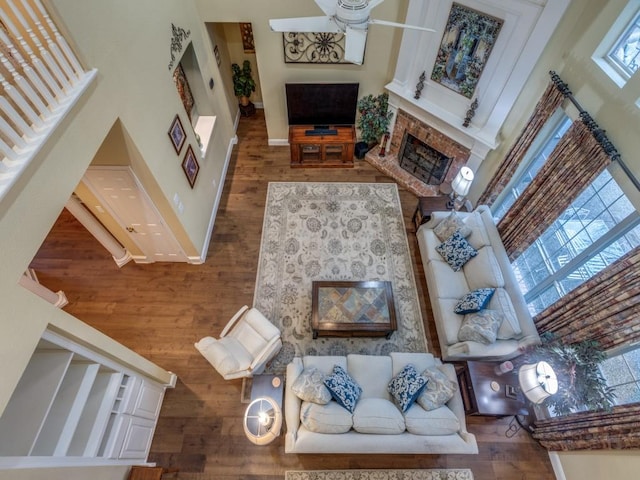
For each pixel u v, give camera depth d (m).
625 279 2.94
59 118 2.33
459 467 3.80
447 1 4.59
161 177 3.95
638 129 2.97
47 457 2.38
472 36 4.58
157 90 3.84
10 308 2.01
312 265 5.30
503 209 5.34
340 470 3.73
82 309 4.75
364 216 5.91
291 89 6.02
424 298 5.01
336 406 3.32
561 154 3.72
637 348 3.10
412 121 6.02
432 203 5.48
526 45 4.11
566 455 3.71
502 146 5.07
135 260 5.21
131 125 3.31
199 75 5.20
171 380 4.15
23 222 2.11
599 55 3.48
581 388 3.24
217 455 3.79
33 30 2.45
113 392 3.14
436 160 6.12
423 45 5.19
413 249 5.54
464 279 4.69
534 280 4.55
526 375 3.36
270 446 3.84
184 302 4.87
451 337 4.20
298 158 6.54
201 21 5.22
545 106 4.03
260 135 7.24
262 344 4.09
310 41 5.47
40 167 2.22
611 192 3.39
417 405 3.51
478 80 4.85
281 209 5.97
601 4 3.40
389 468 3.76
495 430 4.03
